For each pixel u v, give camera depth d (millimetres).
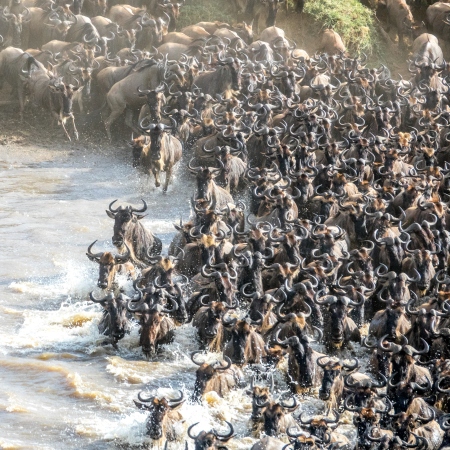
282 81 75375
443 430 34625
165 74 74000
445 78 88250
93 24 90250
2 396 37781
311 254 46844
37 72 78625
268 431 34562
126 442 35000
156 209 63156
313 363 38406
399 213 55750
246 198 61688
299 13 101250
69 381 39125
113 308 42438
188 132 68625
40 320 45344
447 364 38625
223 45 83562
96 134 79312
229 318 39938
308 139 62812
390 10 103812
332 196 54531
